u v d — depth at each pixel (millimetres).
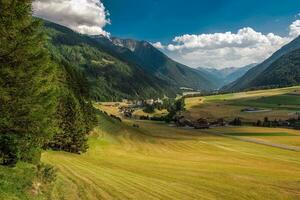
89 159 63875
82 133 73938
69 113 71250
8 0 25734
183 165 73562
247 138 164875
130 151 100000
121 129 135750
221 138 163375
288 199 43031
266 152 121938
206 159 94875
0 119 25969
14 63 26891
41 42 28578
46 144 62375
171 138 152500
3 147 27250
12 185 25562
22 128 27812
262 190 45906
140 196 35719
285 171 73750
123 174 47031
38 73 28094
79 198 30578
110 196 33500
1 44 25719
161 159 86188
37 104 28500
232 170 69000
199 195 40438
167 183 44844
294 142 152250
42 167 32406
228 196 41656
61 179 34375
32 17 27969
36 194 27297
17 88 26750
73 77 123062
